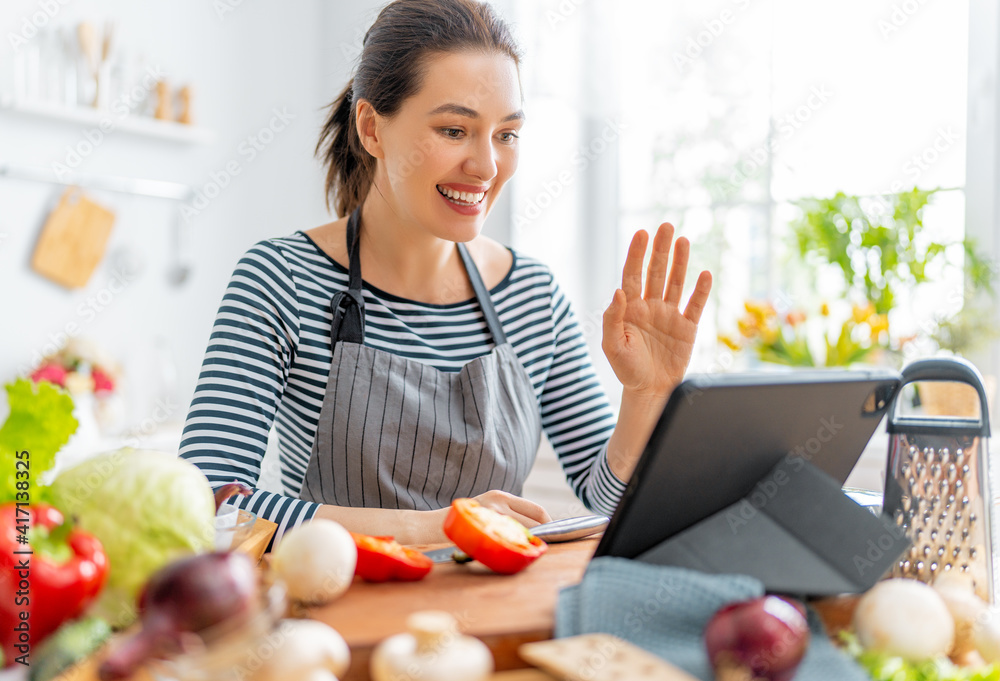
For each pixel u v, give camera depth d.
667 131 2.24
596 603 0.56
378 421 1.12
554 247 2.36
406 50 1.08
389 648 0.49
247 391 1.09
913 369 0.74
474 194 1.12
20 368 2.04
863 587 0.62
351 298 1.18
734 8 2.08
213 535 0.60
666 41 2.14
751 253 2.14
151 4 2.27
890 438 0.76
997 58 1.82
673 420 0.58
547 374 1.33
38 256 2.06
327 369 1.17
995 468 1.54
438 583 0.67
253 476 1.05
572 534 0.82
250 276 1.15
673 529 0.65
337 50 2.66
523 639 0.56
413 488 1.15
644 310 1.07
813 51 2.02
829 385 0.67
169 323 2.34
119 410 2.05
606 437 1.30
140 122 2.21
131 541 0.56
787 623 0.50
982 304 1.84
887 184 1.95
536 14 2.19
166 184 2.32
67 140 2.12
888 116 1.94
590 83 2.16
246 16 2.49
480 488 1.17
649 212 2.30
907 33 1.91
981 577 0.71
